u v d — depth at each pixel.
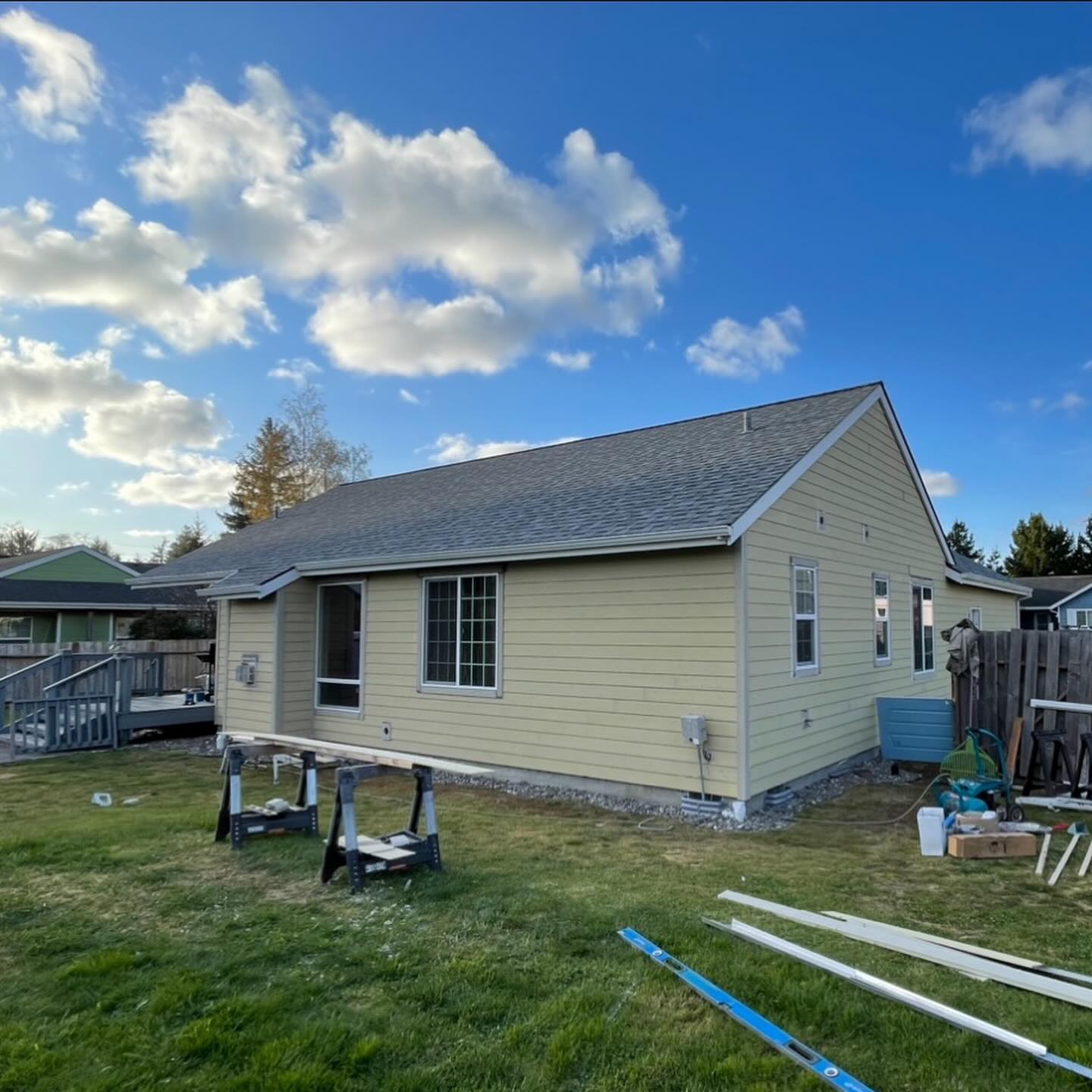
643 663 8.36
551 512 10.01
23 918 4.49
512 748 9.50
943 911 4.82
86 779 9.99
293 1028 3.17
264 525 17.17
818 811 7.92
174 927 4.35
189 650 18.88
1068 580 35.12
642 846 6.46
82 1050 3.02
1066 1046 2.98
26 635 27.41
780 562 8.53
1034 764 8.78
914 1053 3.00
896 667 12.10
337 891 5.00
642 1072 2.87
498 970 3.74
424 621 10.64
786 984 3.55
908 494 12.92
